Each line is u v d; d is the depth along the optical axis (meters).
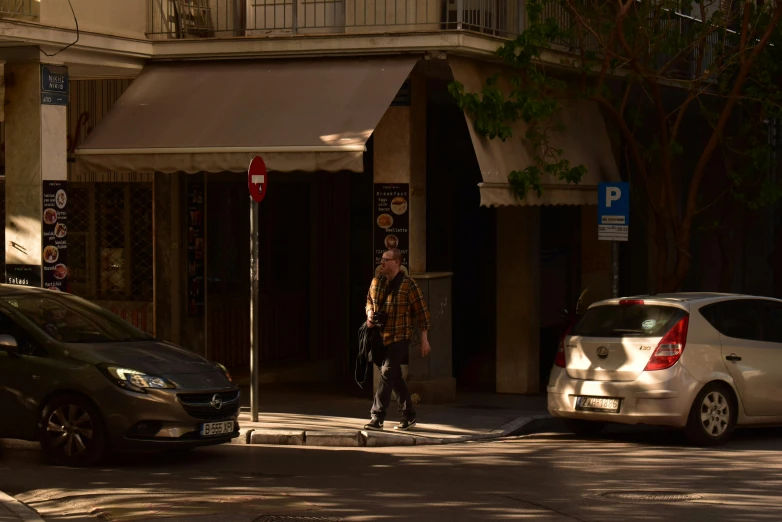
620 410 13.95
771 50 20.56
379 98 16.58
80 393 12.02
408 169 17.36
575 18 18.33
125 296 19.77
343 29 18.06
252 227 15.04
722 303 14.43
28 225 16.50
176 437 11.99
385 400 14.66
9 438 12.62
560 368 14.69
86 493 10.52
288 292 22.47
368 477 11.50
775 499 10.41
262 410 16.53
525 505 10.05
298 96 17.02
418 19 17.47
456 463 12.52
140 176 19.55
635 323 14.20
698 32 19.98
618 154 21.97
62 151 16.77
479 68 17.70
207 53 17.89
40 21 16.20
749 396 14.30
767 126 22.97
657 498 10.42
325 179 22.67
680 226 19.53
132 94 17.81
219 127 16.75
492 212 22.92
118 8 17.62
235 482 11.16
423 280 17.48
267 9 18.70
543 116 17.86
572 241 23.81
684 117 26.23
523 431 15.55
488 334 23.06
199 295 19.75
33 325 12.49
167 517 9.46
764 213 30.84
